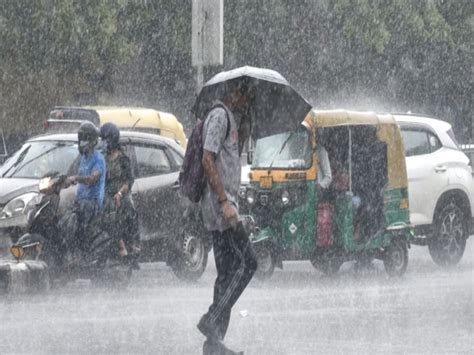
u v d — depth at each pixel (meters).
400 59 54.03
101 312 17.66
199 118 13.48
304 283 22.78
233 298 12.65
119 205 21.00
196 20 25.50
